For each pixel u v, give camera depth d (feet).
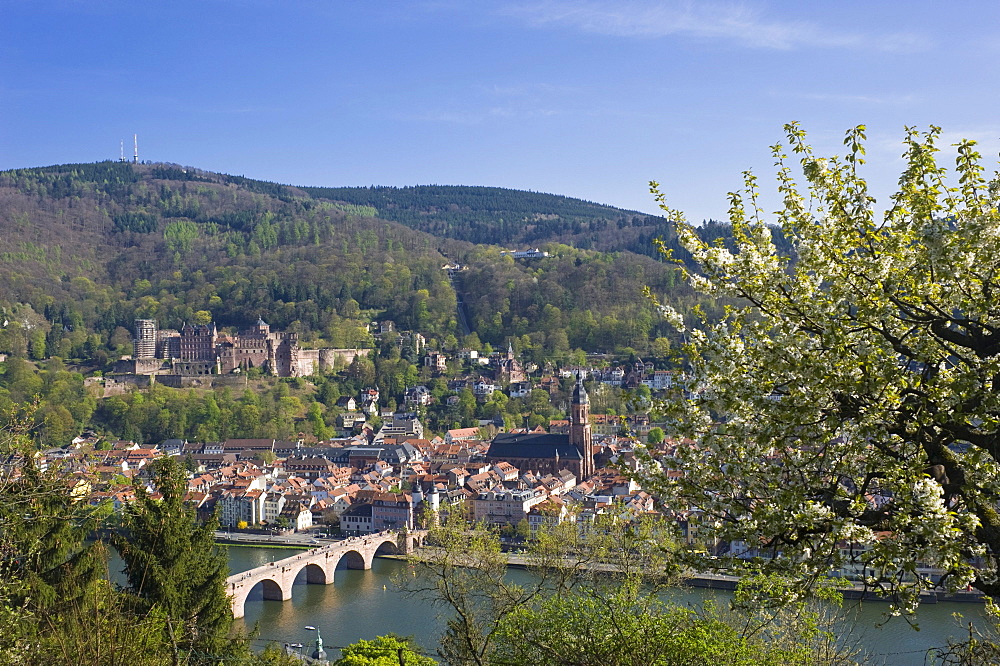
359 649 322.75
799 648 150.92
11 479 162.50
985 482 91.81
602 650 145.59
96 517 212.43
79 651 123.03
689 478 98.94
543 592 170.71
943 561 84.94
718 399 98.07
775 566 91.30
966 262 90.94
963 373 90.84
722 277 101.76
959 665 107.96
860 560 90.02
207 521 238.27
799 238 101.45
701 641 143.43
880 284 95.25
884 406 92.89
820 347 96.02
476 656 148.97
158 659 142.92
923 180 94.32
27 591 164.76
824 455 96.02
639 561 170.91
